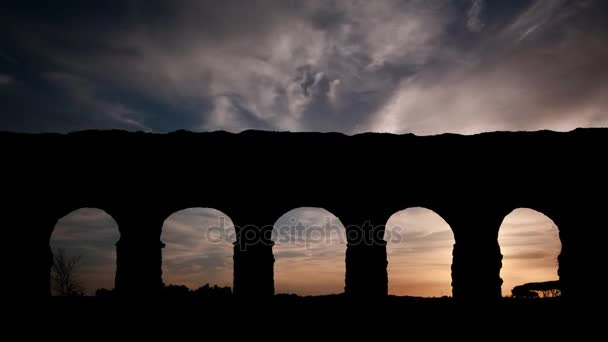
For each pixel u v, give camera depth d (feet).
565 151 68.23
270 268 63.72
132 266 61.98
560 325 60.03
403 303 64.95
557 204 67.56
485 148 67.92
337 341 57.67
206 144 65.57
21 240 61.82
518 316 61.57
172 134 65.46
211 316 60.23
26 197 62.80
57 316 58.49
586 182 67.92
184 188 64.80
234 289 62.90
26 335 56.13
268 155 66.28
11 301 60.03
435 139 67.92
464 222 66.23
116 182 64.23
